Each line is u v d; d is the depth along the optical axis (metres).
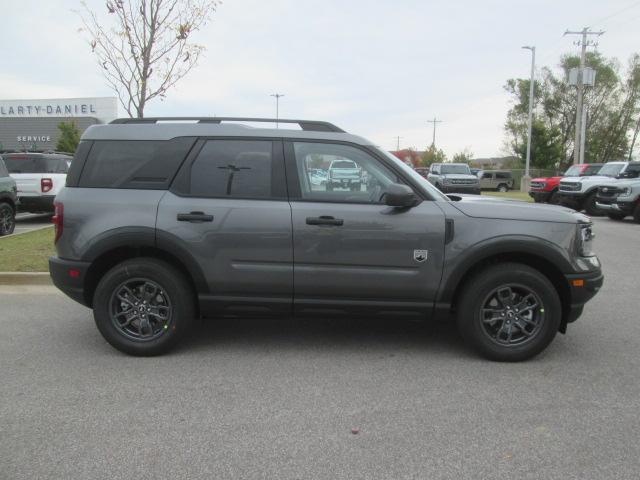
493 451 3.05
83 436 3.20
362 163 4.47
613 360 4.52
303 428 3.31
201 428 3.30
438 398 3.75
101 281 4.48
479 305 4.39
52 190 12.60
